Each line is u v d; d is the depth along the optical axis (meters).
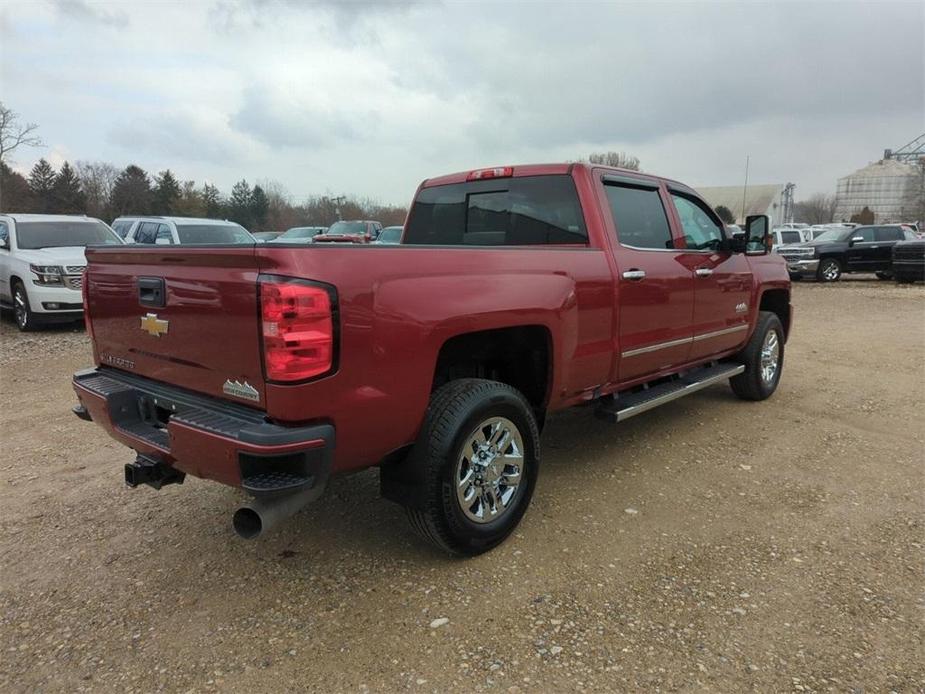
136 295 3.19
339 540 3.53
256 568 3.25
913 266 19.03
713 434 5.23
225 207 74.94
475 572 3.17
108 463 4.70
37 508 3.95
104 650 2.64
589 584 3.04
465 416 3.04
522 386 3.82
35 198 67.81
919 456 4.69
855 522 3.64
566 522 3.68
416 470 3.03
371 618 2.82
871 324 11.46
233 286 2.62
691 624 2.73
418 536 3.46
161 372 3.13
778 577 3.08
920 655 2.52
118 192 70.38
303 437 2.52
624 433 5.29
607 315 3.98
